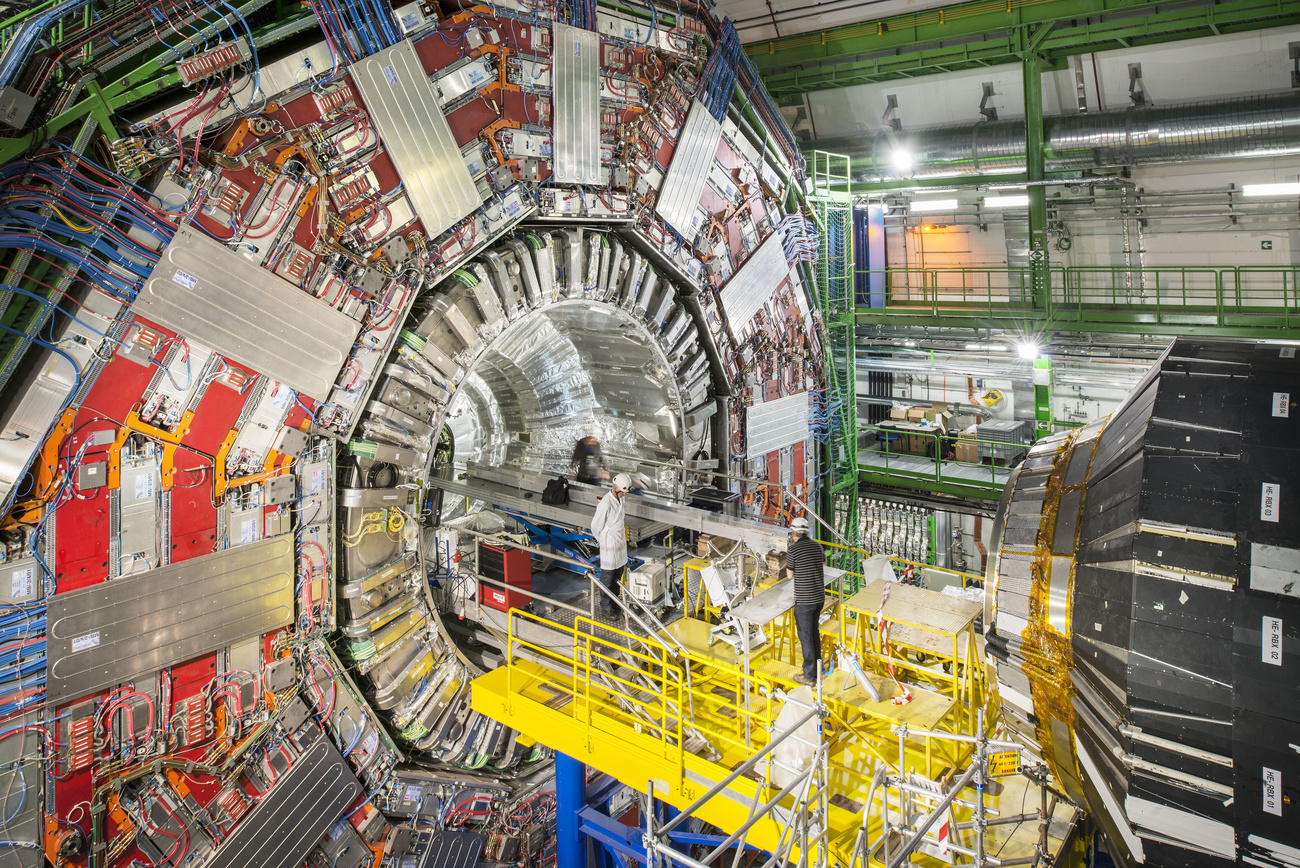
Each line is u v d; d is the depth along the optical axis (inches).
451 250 418.9
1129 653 227.6
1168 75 744.3
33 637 297.1
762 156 625.6
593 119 469.7
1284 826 207.6
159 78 310.2
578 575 559.2
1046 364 842.2
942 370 940.6
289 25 347.6
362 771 407.8
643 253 544.1
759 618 352.2
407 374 411.2
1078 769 261.3
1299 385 225.9
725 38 551.2
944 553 1023.6
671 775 347.6
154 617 326.3
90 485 308.8
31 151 287.9
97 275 306.0
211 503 342.3
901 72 802.2
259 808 366.3
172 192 322.3
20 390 292.7
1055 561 267.6
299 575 376.2
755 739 359.9
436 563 514.6
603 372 626.2
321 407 376.5
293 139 354.9
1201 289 844.0
